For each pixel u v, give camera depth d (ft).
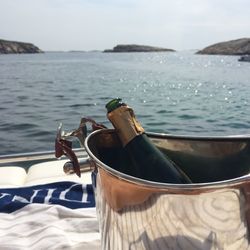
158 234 2.77
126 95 58.18
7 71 108.27
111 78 87.76
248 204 2.72
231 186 2.62
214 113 42.27
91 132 3.34
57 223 4.59
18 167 7.07
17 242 4.19
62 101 50.83
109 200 2.93
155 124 37.29
